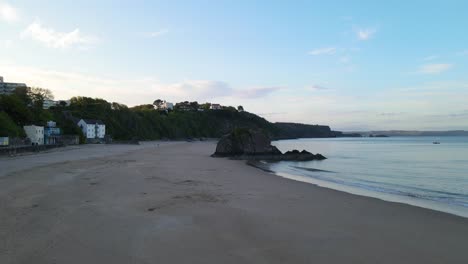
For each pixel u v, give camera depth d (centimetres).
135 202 1317
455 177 2647
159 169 2642
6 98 6950
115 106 13512
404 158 4778
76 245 803
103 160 3450
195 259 732
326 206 1334
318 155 4881
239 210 1207
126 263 700
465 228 1043
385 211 1266
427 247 856
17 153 4269
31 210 1145
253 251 791
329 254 786
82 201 1314
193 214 1133
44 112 8338
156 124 14850
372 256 782
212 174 2408
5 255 727
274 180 2180
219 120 19712
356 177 2633
